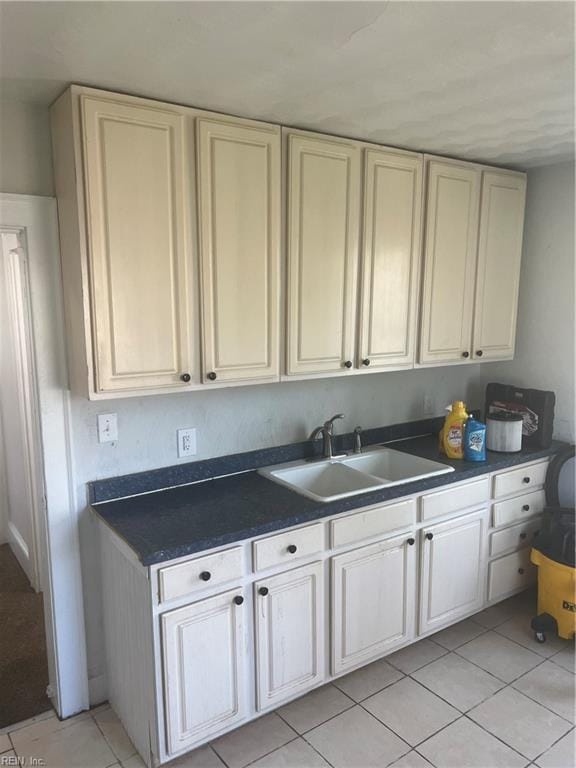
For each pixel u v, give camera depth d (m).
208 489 2.38
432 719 2.21
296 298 2.25
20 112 1.91
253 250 2.12
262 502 2.22
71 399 2.11
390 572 2.41
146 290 1.91
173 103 1.90
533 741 2.10
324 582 2.22
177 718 1.89
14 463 3.33
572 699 2.32
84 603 2.24
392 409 3.13
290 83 1.75
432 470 2.70
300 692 2.21
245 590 2.01
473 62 1.62
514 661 2.57
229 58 1.57
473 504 2.68
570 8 1.30
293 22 1.36
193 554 1.86
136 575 1.89
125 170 1.82
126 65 1.61
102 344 1.84
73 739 2.12
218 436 2.52
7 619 2.89
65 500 2.14
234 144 2.03
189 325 2.01
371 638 2.40
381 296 2.50
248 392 2.58
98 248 1.80
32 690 2.39
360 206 2.39
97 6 1.28
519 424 2.91
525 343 3.22
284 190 2.18
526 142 2.47
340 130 2.24
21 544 3.38
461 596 2.71
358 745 2.08
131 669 2.03
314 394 2.80
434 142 2.43
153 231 1.90
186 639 1.88
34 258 1.97
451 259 2.71
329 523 2.19
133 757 2.03
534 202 3.07
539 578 2.79
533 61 1.61
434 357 2.74
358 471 2.59
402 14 1.32
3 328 3.17
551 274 3.05
